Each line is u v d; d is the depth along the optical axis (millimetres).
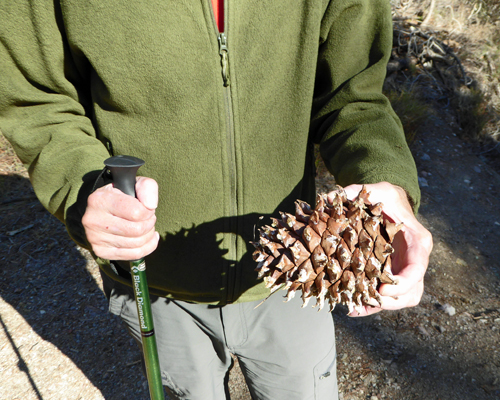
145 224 849
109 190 854
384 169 1025
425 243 886
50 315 2740
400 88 4855
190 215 1227
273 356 1399
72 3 1041
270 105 1151
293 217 882
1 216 3451
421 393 2254
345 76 1274
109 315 2754
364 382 2301
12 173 3883
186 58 1071
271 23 1079
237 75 1104
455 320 2680
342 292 832
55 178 1136
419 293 914
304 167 1314
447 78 5055
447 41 5504
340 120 1237
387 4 1183
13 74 1171
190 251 1270
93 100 1237
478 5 5965
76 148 1137
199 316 1381
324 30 1190
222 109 1122
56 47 1146
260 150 1188
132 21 1044
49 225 3410
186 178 1182
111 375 2398
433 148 4293
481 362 2418
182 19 1044
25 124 1191
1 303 2812
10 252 3168
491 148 4434
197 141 1148
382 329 2613
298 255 833
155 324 1443
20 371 2416
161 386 1161
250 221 1249
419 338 2559
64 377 2387
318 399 1479
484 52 5492
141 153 1184
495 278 3031
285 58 1126
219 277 1297
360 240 816
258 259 894
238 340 1394
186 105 1110
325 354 1435
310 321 1387
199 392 1526
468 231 3453
